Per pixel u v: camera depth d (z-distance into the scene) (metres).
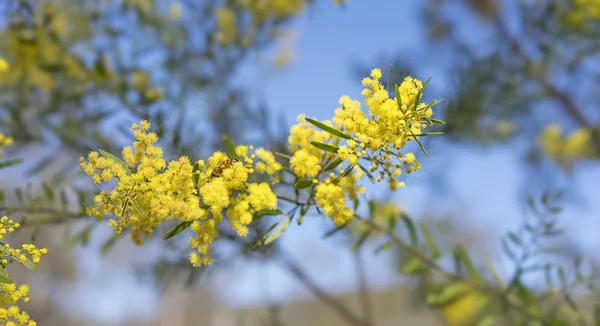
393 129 0.53
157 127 0.62
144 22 0.89
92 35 0.87
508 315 0.80
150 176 0.53
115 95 0.81
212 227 0.54
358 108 0.54
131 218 0.53
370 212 0.67
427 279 0.99
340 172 0.56
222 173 0.54
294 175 0.56
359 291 1.01
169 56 0.91
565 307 0.76
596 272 0.71
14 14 0.77
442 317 0.99
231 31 0.96
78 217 0.69
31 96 0.83
